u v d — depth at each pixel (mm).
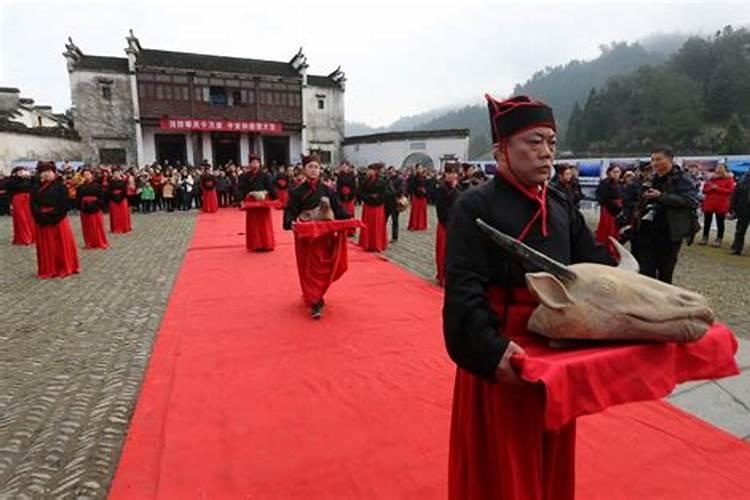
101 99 28953
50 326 5312
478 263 1660
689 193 4859
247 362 4180
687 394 3561
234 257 9039
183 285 6938
